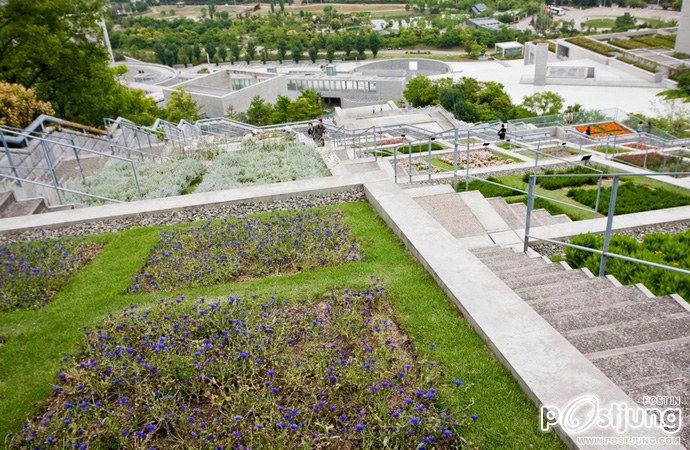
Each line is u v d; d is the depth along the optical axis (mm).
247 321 4785
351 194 8562
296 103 38938
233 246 6699
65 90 19312
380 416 3615
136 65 72312
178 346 4555
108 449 3627
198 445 3527
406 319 4840
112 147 13672
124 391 4141
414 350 4422
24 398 4238
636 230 8414
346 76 53656
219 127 24500
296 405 3832
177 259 6527
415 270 5805
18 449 3738
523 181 11695
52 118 11672
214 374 4195
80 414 3846
